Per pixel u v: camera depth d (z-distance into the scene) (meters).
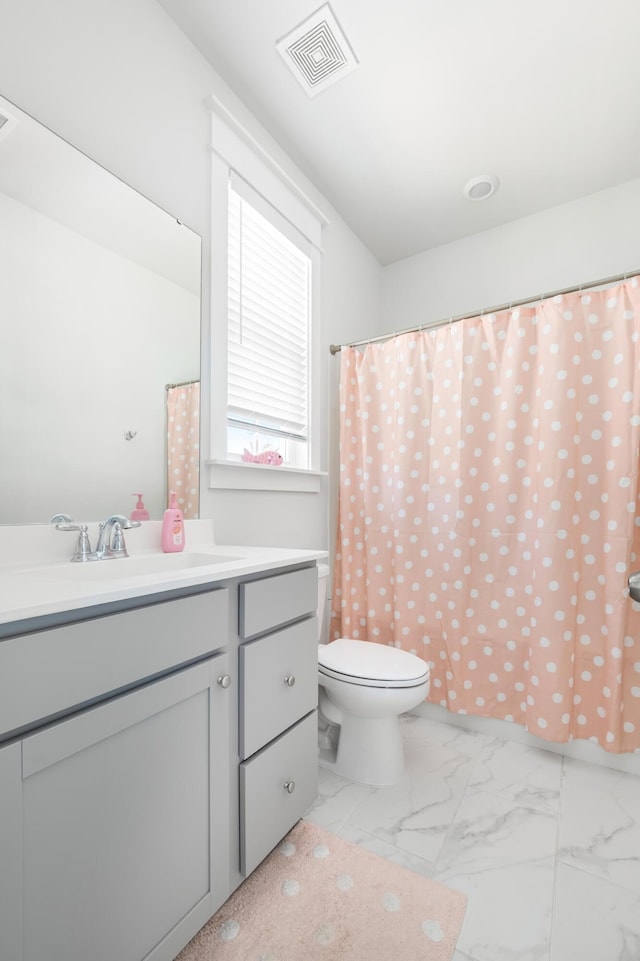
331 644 1.66
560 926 0.94
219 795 0.90
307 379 2.02
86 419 1.12
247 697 0.97
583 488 1.60
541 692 1.59
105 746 0.68
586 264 2.11
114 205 1.19
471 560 1.80
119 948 0.69
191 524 1.37
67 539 1.06
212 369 1.46
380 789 1.41
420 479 1.95
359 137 1.79
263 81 1.54
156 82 1.30
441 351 1.90
